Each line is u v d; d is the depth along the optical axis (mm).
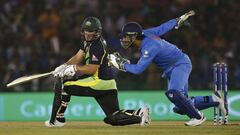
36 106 48844
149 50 30031
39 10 64375
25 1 65250
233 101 47188
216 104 33250
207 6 64125
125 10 64250
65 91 30250
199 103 33250
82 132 27469
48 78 52688
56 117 30922
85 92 29922
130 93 48344
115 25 62281
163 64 31391
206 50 58938
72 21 62750
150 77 53062
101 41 29594
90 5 64562
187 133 27016
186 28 60906
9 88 52656
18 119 48906
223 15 63531
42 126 32625
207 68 55062
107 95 30250
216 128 30109
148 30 31766
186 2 64438
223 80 33906
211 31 61656
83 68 29297
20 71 55312
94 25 28875
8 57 58219
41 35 61344
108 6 64625
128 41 30406
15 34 61219
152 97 48094
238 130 28750
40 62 57281
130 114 30016
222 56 57938
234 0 64938
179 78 31047
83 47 30703
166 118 47656
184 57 31594
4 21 62906
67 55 58469
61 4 64688
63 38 61188
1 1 65125
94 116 47844
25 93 49094
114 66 29734
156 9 63906
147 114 30062
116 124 30250
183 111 31688
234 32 61719
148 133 26953
